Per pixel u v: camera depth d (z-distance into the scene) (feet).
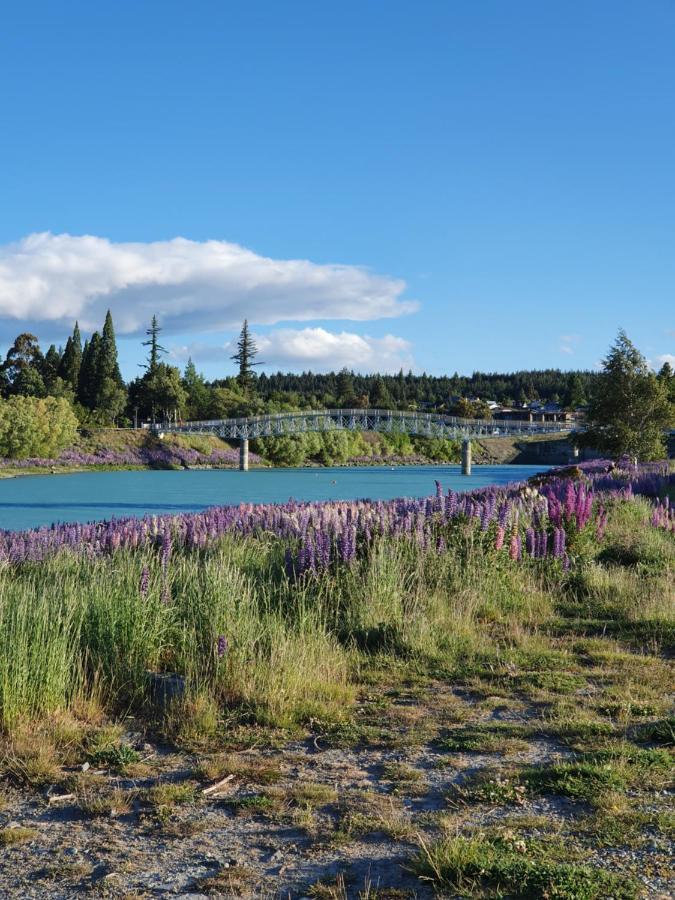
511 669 29.96
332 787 19.83
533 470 515.91
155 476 373.20
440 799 18.90
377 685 28.89
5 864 16.19
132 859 16.25
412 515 47.16
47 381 507.30
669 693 27.04
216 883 15.08
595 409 150.82
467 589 40.01
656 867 14.98
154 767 21.43
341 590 38.09
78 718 25.02
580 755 21.35
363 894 14.56
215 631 29.50
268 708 25.48
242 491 268.82
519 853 15.67
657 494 95.35
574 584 45.91
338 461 565.12
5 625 25.94
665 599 40.78
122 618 29.71
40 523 158.20
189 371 622.54
